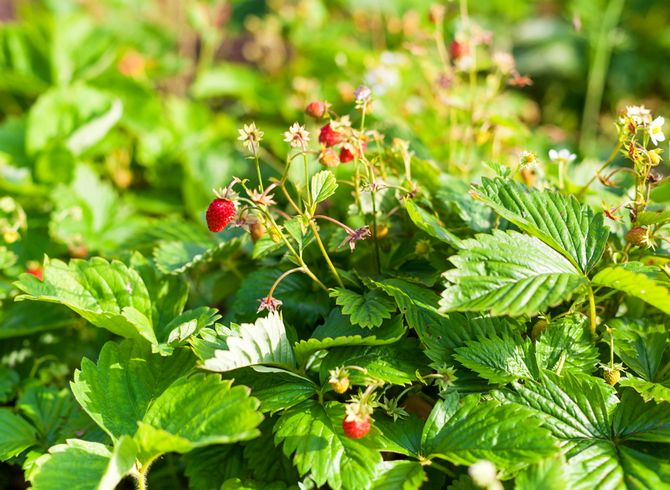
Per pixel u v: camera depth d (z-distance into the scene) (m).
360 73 1.17
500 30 1.49
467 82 1.10
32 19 1.36
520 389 0.64
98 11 1.49
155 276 0.71
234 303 0.71
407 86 1.02
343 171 0.82
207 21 1.32
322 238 0.73
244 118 1.26
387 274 0.69
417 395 0.67
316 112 0.70
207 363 0.63
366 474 0.61
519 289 0.62
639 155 0.66
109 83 1.14
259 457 0.67
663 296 0.61
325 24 1.34
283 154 1.00
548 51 1.48
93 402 0.65
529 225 0.64
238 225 0.66
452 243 0.64
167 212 0.99
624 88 1.43
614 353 0.67
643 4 1.53
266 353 0.64
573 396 0.64
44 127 0.97
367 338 0.64
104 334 0.78
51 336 0.79
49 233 0.86
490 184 0.66
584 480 0.61
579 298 0.66
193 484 0.68
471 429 0.62
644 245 0.67
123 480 0.76
